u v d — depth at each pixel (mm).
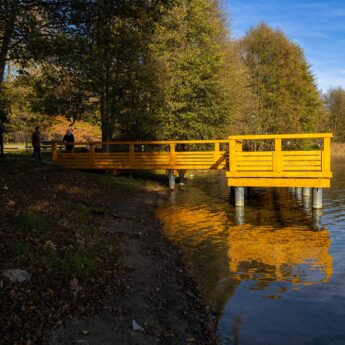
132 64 21266
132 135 26375
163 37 24109
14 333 4633
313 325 5914
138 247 9289
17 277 5832
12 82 25266
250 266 8641
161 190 20828
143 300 6305
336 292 7160
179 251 9656
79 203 12578
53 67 14195
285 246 10273
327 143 14031
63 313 5332
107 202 14500
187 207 16141
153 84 22141
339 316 6207
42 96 22234
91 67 14109
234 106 30703
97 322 5309
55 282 6160
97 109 23719
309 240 10898
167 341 5176
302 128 48156
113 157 21453
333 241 10797
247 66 43188
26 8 10562
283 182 14664
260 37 43594
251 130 40875
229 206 16469
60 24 11938
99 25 12625
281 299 6855
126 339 5031
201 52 26000
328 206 16453
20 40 10820
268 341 5441
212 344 5270
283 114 42562
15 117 28984
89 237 8953
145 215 13781
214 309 6438
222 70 27312
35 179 14445
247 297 6938
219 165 20172
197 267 8547
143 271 7664
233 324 5930
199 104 26078
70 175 17641
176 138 27000
